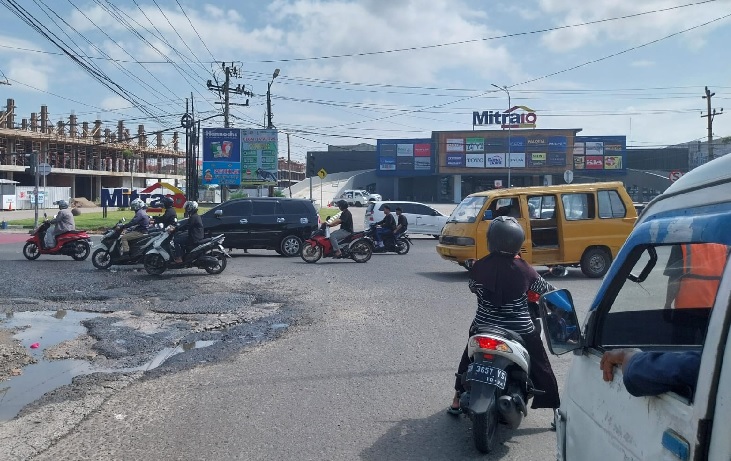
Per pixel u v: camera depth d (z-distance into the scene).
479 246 15.13
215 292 13.21
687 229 2.43
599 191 15.43
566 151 68.62
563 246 15.15
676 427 2.22
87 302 12.00
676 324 3.25
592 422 2.98
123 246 16.16
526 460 5.03
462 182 77.19
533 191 15.16
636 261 3.06
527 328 5.30
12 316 10.74
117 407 6.32
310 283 14.64
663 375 2.29
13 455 5.16
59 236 18.84
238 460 5.06
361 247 19.16
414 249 24.86
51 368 7.75
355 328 9.88
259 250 24.23
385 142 72.75
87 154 75.12
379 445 5.35
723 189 2.33
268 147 47.53
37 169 30.95
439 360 7.97
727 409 1.96
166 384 7.08
